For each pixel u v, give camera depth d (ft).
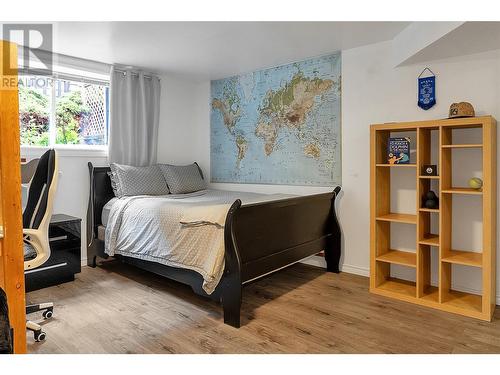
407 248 10.43
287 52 11.51
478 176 9.08
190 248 8.54
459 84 9.29
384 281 10.30
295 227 9.86
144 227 9.93
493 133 8.34
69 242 10.81
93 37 9.89
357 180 11.27
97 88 13.16
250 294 9.72
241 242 8.00
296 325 7.83
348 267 11.62
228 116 14.74
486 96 8.92
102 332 7.50
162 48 10.94
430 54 9.09
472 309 8.30
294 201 9.45
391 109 10.48
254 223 8.30
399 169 10.47
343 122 11.49
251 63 12.75
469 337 7.26
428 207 9.06
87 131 12.95
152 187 12.44
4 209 5.26
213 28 9.34
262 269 8.63
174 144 15.08
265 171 13.62
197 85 15.87
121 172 12.07
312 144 12.26
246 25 9.18
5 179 5.22
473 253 9.11
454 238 9.53
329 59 11.70
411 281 10.34
